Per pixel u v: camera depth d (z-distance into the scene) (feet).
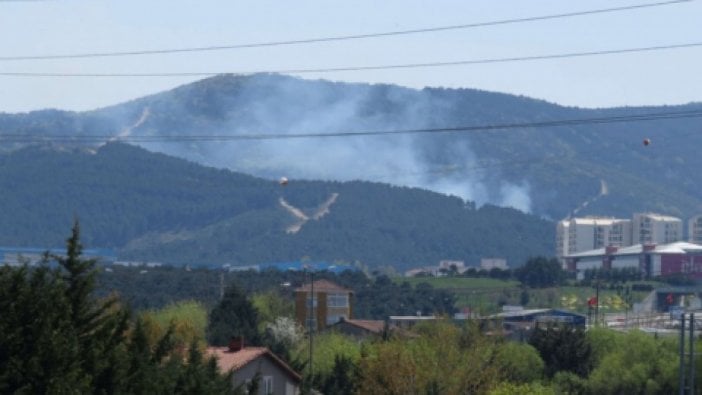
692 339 506.48
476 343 530.27
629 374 625.41
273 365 442.09
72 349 213.25
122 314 249.75
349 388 523.29
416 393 499.92
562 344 646.74
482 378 509.76
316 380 521.24
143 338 254.68
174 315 582.35
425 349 514.27
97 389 224.74
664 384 624.59
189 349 310.45
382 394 501.15
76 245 238.27
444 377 504.43
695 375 615.98
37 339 210.59
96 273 239.09
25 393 205.26
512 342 636.89
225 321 618.85
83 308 234.79
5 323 210.79
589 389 624.18
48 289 221.87
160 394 242.37
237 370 410.11
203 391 259.80
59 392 203.92
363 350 548.31
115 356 228.02
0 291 215.51
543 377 618.85
